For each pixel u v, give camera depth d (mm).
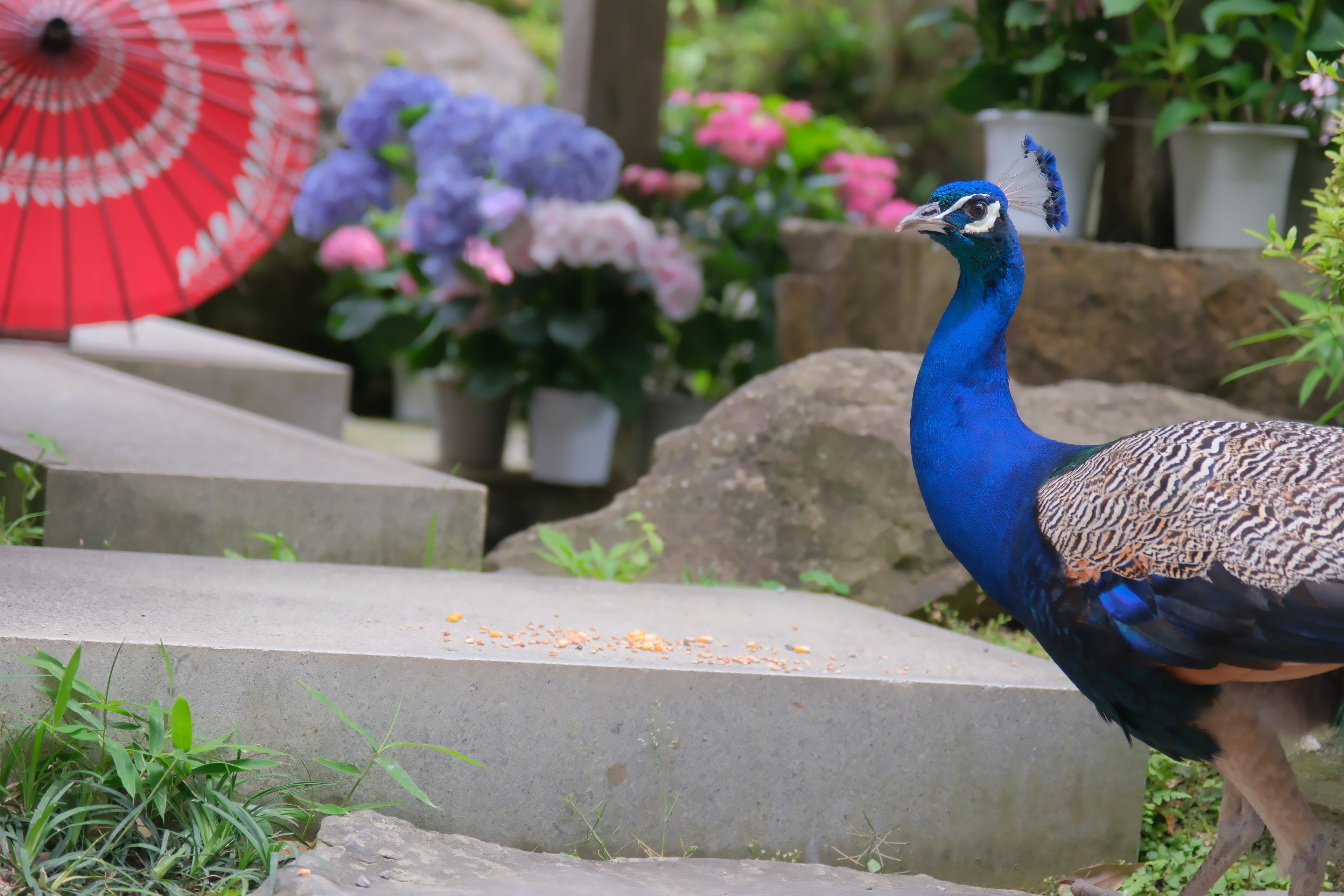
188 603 2969
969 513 2473
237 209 5652
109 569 3256
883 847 2842
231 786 2434
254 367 6480
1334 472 2186
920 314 5387
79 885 2199
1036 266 5086
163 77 5418
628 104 7539
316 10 9961
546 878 2441
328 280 9875
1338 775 2982
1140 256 5047
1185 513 2199
